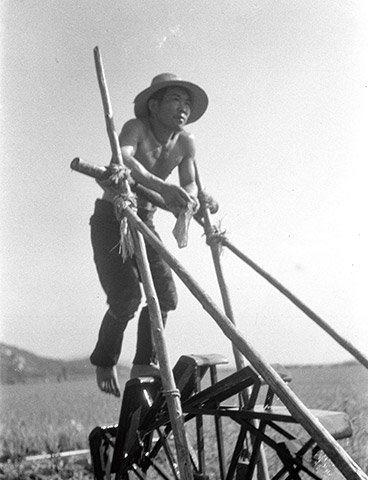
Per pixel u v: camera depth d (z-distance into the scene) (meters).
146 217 5.12
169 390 3.73
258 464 4.35
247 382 3.77
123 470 3.98
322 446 3.24
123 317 4.96
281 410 3.86
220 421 4.09
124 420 4.01
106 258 4.91
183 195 4.59
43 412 5.25
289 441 4.02
